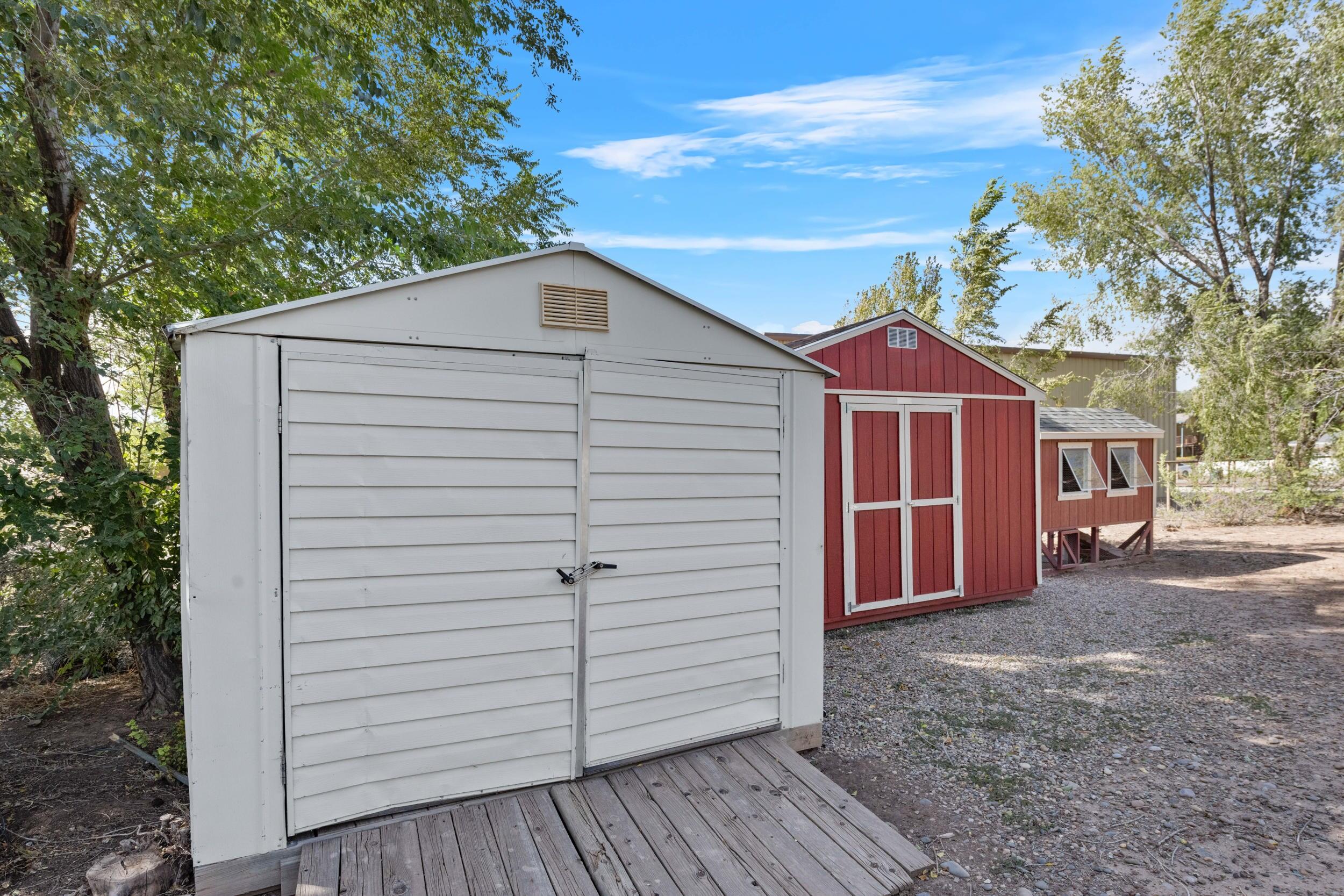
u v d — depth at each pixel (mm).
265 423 2285
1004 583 7293
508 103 7848
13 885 2480
